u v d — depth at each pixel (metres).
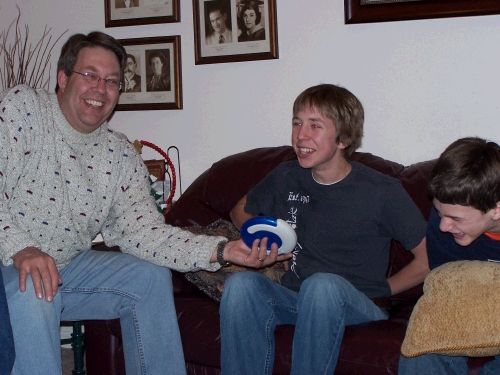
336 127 1.79
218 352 1.79
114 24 2.80
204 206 2.37
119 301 1.79
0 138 1.66
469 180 1.40
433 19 2.34
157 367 1.74
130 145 1.98
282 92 2.59
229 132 2.71
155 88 2.78
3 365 1.45
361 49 2.45
